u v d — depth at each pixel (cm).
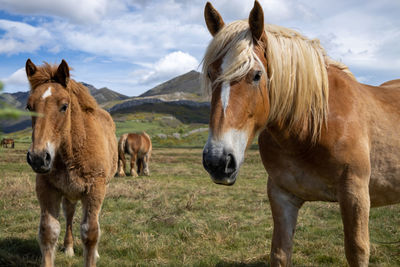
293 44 211
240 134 177
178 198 728
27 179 835
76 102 321
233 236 440
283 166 231
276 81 196
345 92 227
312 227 493
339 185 212
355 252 204
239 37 187
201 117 9650
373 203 252
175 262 353
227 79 177
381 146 229
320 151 212
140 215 552
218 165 168
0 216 514
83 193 324
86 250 307
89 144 319
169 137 4566
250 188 886
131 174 1201
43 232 293
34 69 301
